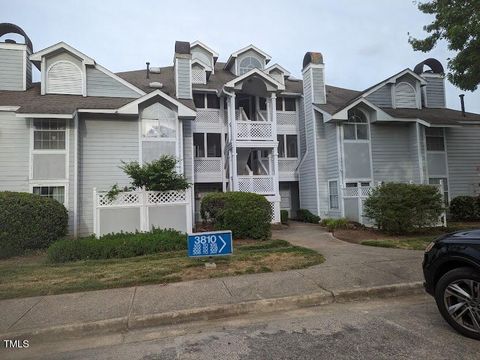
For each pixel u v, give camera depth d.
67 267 7.62
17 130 12.51
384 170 17.31
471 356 3.44
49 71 13.99
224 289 5.83
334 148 17.11
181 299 5.40
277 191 16.23
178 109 14.27
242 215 11.16
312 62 18.30
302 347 3.81
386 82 18.39
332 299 5.52
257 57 21.44
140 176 11.22
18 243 9.69
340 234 12.43
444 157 18.05
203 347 3.95
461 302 3.95
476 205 16.06
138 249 8.92
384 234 11.95
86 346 4.18
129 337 4.40
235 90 16.58
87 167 13.55
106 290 6.01
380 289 5.76
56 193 12.72
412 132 17.69
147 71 19.19
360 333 4.13
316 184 17.69
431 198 11.56
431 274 4.36
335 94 20.77
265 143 16.45
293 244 10.53
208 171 18.52
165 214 11.29
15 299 5.61
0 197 9.81
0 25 14.45
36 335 4.40
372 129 17.39
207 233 7.30
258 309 5.20
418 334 4.02
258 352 3.73
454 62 10.17
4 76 13.94
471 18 9.59
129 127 14.10
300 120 20.36
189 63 16.27
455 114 19.06
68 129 12.92
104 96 14.50
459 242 4.09
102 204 10.84
